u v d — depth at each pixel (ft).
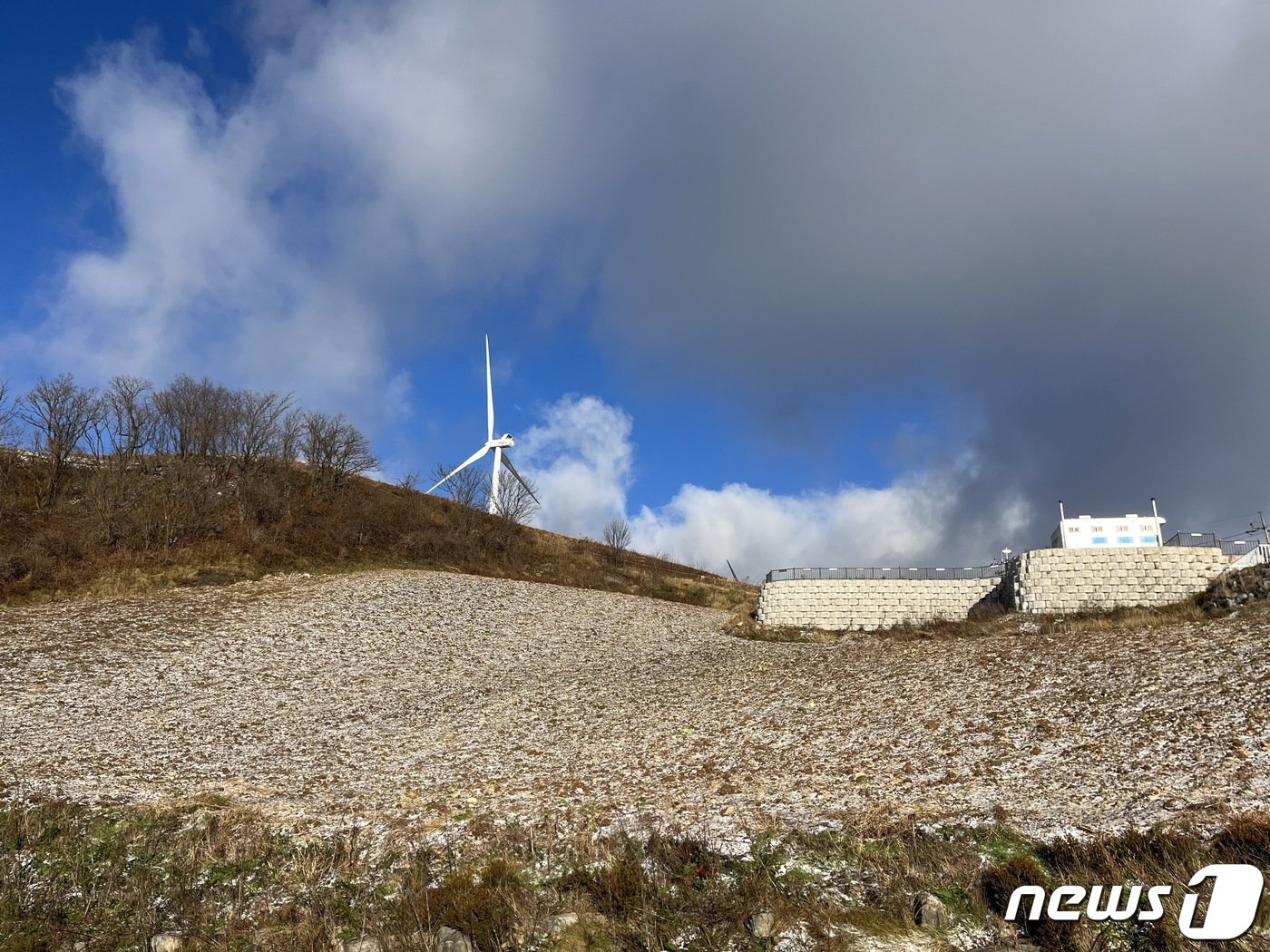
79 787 63.36
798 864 41.68
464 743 78.54
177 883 46.24
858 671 93.04
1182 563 122.83
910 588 152.87
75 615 138.10
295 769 71.41
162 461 239.30
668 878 41.50
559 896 40.88
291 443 266.57
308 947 38.50
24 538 178.09
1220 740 54.13
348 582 176.04
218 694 102.37
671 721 79.00
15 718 88.28
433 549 229.66
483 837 48.88
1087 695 68.80
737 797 53.11
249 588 166.30
